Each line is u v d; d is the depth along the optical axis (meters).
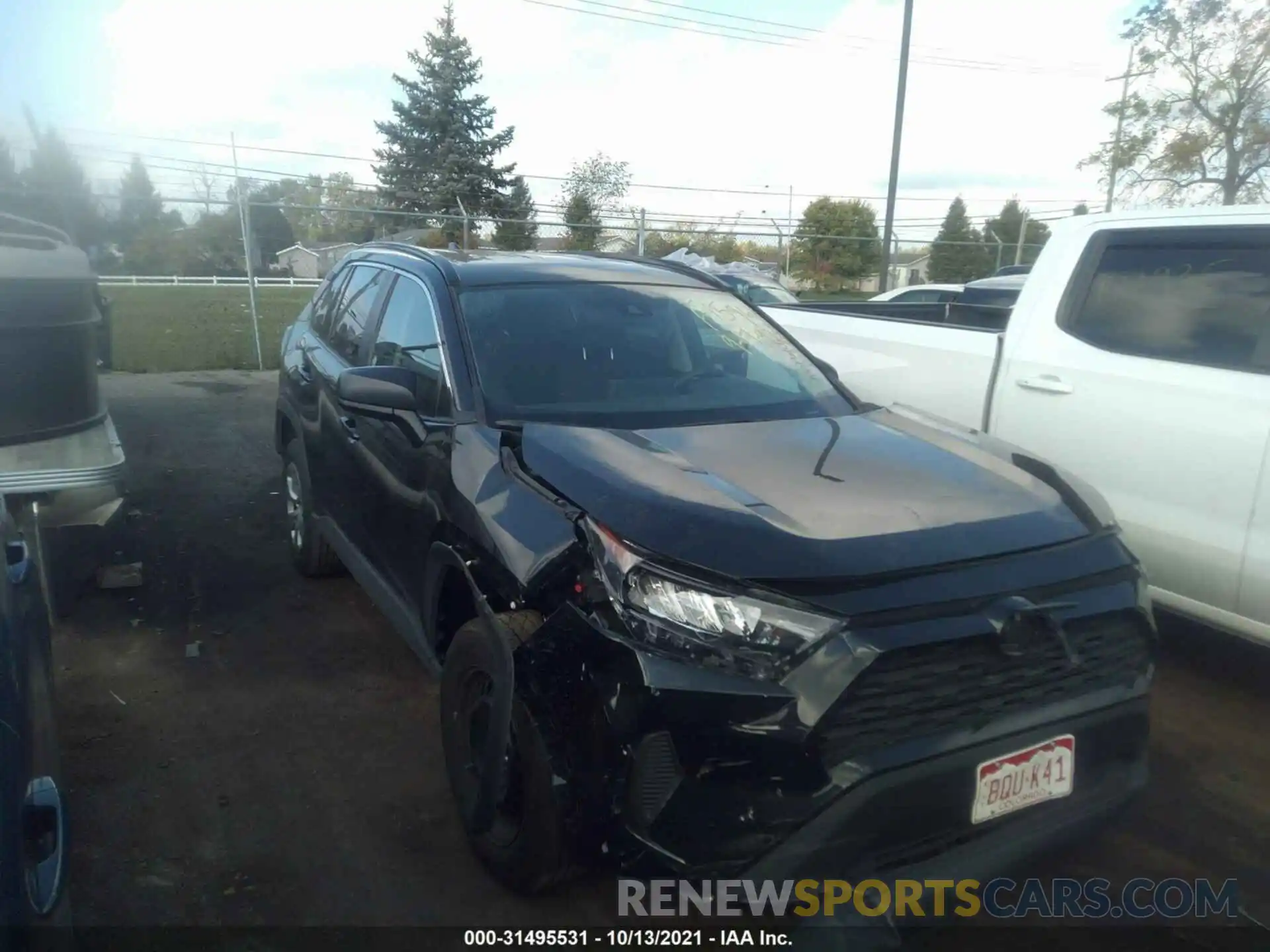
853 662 2.39
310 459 5.21
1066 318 4.86
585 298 4.23
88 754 3.85
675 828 2.43
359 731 4.07
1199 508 4.19
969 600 2.56
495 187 34.81
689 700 2.42
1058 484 3.21
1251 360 4.10
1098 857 3.38
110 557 6.00
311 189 18.22
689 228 17.39
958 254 25.23
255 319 14.05
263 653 4.77
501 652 2.86
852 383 6.06
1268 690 4.61
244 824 3.43
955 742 2.50
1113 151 22.41
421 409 3.80
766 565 2.53
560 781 2.59
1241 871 3.31
